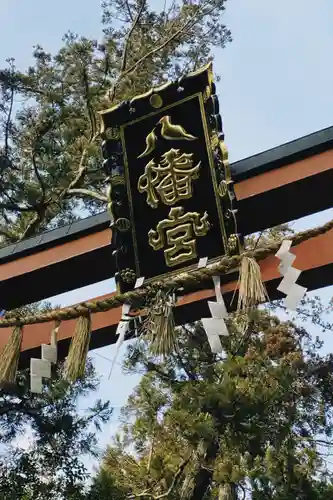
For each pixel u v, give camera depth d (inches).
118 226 139.5
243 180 145.3
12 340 143.3
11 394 268.4
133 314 133.3
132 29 370.6
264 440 271.9
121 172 143.3
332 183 139.7
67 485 250.4
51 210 321.4
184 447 328.8
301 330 459.5
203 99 137.5
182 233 133.1
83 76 328.8
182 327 384.8
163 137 140.6
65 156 306.7
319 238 153.2
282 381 284.8
